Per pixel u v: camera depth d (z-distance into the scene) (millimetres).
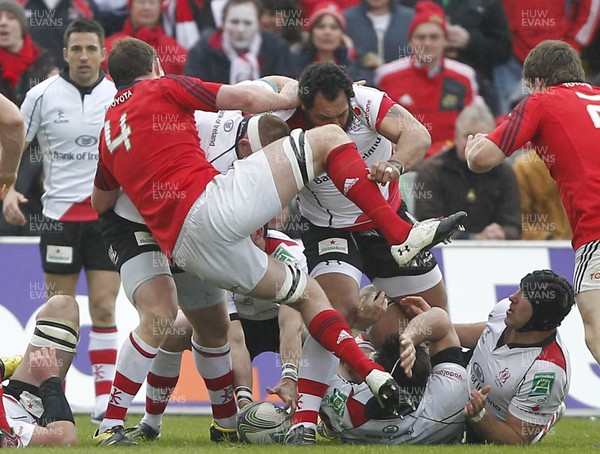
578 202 20297
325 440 22031
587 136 20359
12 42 34531
